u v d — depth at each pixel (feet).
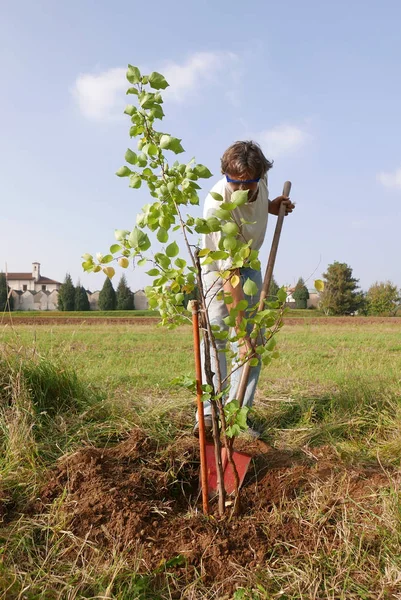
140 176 8.00
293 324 92.32
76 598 7.22
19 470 10.30
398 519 8.48
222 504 9.16
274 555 8.29
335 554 8.06
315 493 9.59
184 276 8.38
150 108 7.86
